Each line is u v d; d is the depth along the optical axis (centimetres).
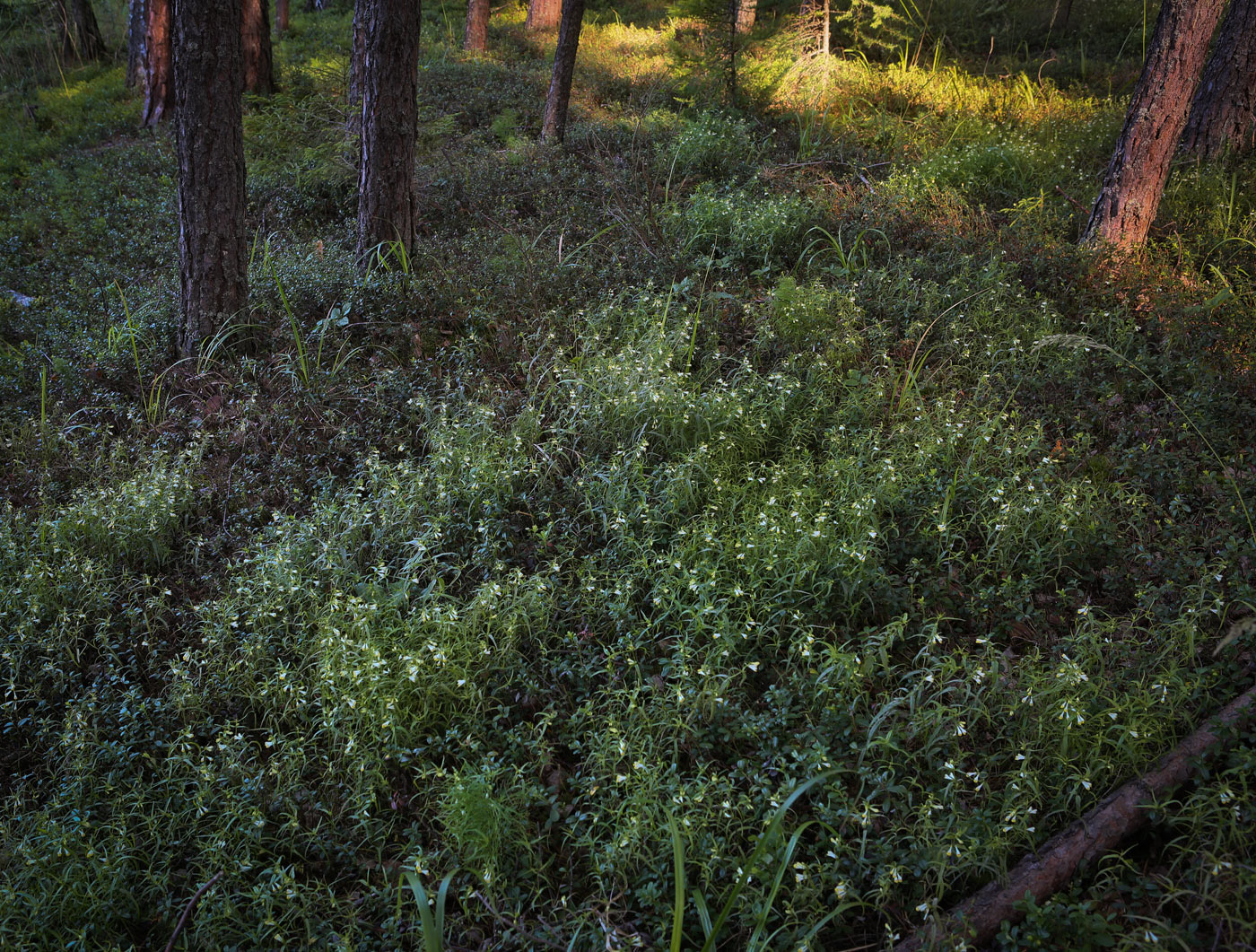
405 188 819
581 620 460
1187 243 801
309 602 475
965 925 298
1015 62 1575
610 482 522
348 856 359
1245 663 394
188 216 690
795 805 362
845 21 1630
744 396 595
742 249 826
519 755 391
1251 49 933
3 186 1246
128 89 1714
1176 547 470
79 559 513
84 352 728
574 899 343
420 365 681
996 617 452
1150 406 592
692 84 1360
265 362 720
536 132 1341
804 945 284
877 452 550
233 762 382
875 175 1027
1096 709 371
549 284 781
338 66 1264
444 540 511
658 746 381
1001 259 762
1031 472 527
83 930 321
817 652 421
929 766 371
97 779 389
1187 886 309
